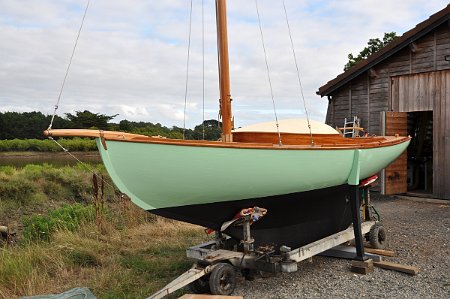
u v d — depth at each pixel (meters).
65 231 6.44
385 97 11.11
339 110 12.15
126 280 4.77
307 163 4.54
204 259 4.21
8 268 4.84
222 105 4.90
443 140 10.02
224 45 4.86
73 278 4.95
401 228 7.23
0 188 11.93
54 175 13.71
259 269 4.34
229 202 4.30
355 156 5.20
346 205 5.70
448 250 5.77
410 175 12.06
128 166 3.56
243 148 3.95
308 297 4.18
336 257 5.53
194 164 3.77
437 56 10.02
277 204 4.69
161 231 7.21
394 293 4.21
